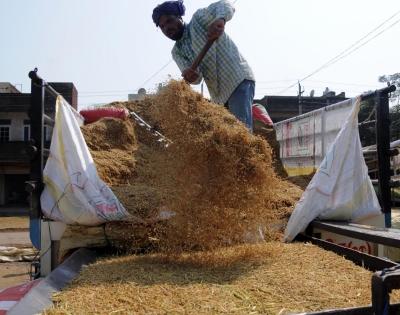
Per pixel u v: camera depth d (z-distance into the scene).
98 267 2.78
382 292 1.47
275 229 3.61
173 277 2.51
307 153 6.20
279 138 7.54
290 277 2.47
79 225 3.34
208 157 2.94
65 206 3.32
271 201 3.32
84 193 3.33
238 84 4.38
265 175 3.05
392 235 2.73
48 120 3.83
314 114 5.91
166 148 3.34
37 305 1.95
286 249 3.19
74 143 3.48
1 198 30.45
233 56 4.41
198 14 4.38
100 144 4.84
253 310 1.96
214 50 4.38
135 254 3.26
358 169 3.85
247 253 3.00
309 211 3.57
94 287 2.31
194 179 2.96
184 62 4.61
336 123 5.15
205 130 3.04
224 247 3.13
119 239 3.33
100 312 1.91
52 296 2.14
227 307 1.99
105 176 4.16
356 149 3.88
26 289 2.29
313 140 5.96
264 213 3.16
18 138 30.45
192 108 3.18
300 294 2.18
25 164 30.56
